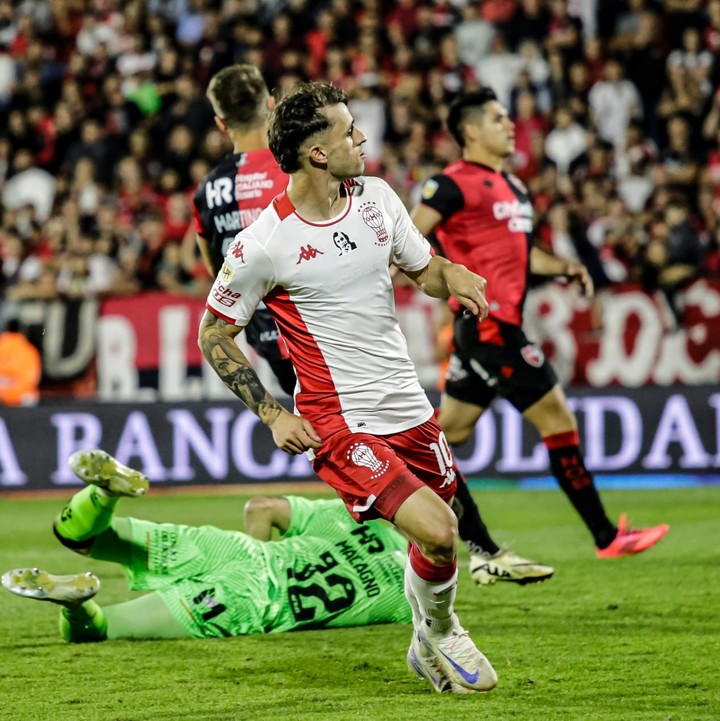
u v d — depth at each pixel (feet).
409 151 149.48
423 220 69.72
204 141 155.63
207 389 124.36
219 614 57.52
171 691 48.47
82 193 154.81
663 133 156.15
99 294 125.18
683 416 119.34
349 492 45.80
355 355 45.83
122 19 179.22
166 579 58.44
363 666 52.13
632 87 159.33
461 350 71.82
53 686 49.52
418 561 45.09
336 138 43.75
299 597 58.65
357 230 45.09
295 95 43.98
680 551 81.05
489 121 70.64
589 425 119.03
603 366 124.47
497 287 70.13
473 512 66.80
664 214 137.28
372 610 59.47
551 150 153.79
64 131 162.20
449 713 44.37
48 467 117.08
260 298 45.78
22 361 123.24
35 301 123.95
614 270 135.54
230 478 117.80
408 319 122.83
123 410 117.50
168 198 148.56
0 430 116.67
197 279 132.36
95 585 53.52
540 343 124.16
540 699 46.26
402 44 166.30
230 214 63.87
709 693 46.78
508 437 119.14
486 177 70.49
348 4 169.89
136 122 164.14
